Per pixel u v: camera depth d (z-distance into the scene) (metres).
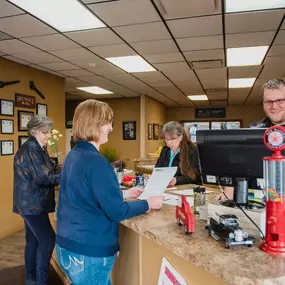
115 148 8.66
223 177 1.35
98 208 1.34
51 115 5.22
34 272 2.48
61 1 2.46
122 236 1.93
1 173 4.05
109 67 4.83
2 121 4.08
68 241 1.34
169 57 4.23
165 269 1.46
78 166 1.33
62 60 4.32
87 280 1.34
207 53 4.03
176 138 2.67
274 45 3.65
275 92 1.66
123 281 1.94
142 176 2.53
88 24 2.95
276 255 1.03
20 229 4.43
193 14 2.70
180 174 2.69
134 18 2.81
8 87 4.21
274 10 2.63
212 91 7.47
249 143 1.25
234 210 1.26
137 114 8.46
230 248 1.09
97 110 1.39
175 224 1.39
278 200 1.04
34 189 2.30
